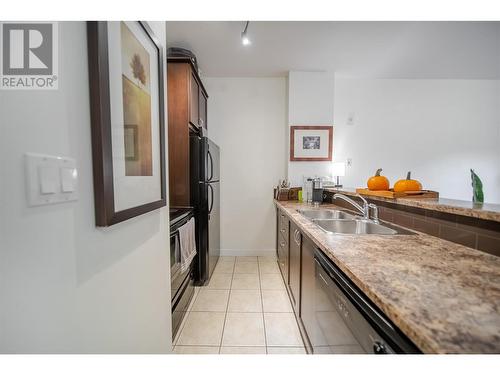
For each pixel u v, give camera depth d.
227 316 1.97
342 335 0.87
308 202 2.91
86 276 0.61
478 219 0.98
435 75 3.35
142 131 0.92
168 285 1.29
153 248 1.08
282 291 2.38
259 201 3.43
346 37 2.37
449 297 0.60
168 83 2.33
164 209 1.21
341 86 3.47
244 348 1.60
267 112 3.36
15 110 0.44
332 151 3.19
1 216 0.41
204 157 2.44
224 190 3.42
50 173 0.49
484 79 3.49
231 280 2.64
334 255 0.92
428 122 3.51
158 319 1.14
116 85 0.73
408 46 2.55
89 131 0.62
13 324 0.43
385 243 1.08
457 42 2.49
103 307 0.69
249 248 3.46
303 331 1.63
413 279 0.70
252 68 3.07
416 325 0.49
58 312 0.52
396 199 1.41
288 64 2.96
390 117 3.50
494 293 0.62
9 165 0.42
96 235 0.65
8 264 0.42
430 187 3.55
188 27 2.20
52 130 0.50
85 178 0.60
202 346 1.62
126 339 0.83
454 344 0.44
